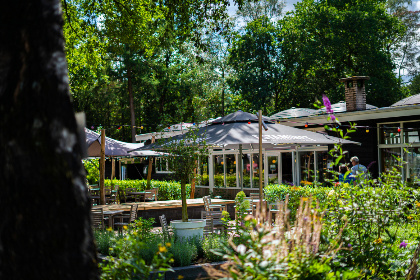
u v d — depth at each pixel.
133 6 14.11
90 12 14.49
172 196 19.56
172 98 38.69
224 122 12.05
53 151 1.78
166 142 9.09
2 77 1.86
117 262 3.45
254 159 21.55
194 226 8.52
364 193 5.89
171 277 6.29
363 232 5.62
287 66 35.53
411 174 15.80
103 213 10.94
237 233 7.27
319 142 11.12
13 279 1.75
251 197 13.70
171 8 12.12
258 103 34.19
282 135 10.95
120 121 42.31
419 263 4.32
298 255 3.34
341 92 32.19
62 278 1.75
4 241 1.77
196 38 12.80
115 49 14.86
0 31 1.89
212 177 23.89
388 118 16.56
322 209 5.75
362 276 4.25
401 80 41.12
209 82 37.03
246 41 34.75
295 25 35.44
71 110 1.91
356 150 17.55
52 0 1.93
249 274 2.93
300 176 19.41
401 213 6.17
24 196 1.75
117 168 33.16
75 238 1.79
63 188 1.78
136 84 35.19
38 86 1.82
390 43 41.06
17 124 1.79
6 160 1.79
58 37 1.92
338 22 32.28
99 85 34.84
